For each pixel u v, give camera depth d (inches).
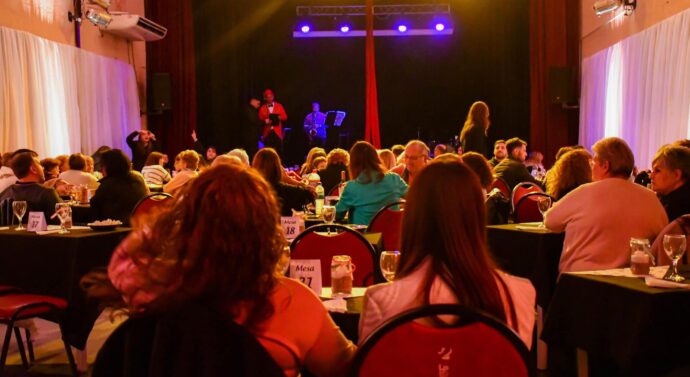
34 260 143.1
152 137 438.3
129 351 49.4
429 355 53.6
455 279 59.2
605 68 422.3
